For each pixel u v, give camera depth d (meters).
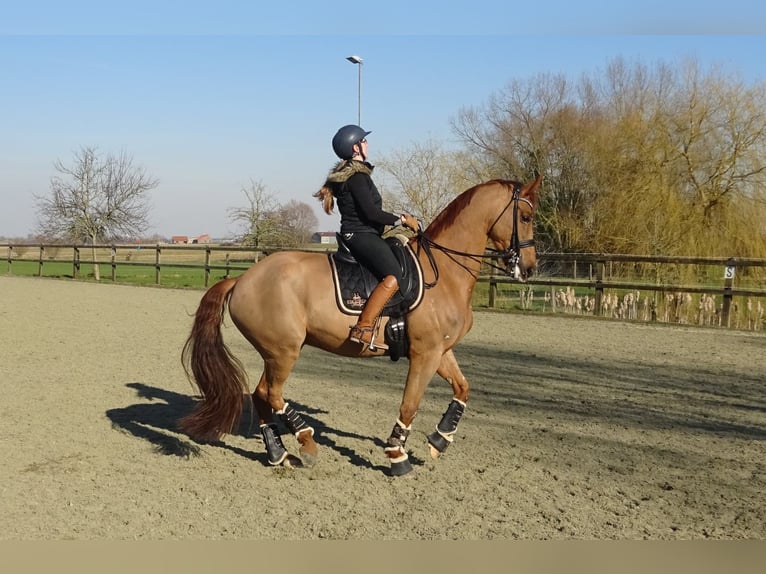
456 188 22.94
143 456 5.21
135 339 10.91
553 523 4.00
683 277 15.98
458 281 4.92
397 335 4.70
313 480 4.73
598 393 7.39
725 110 18.25
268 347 4.82
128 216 31.73
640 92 21.16
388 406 6.78
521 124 25.53
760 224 16.62
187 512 4.14
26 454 5.17
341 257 4.80
